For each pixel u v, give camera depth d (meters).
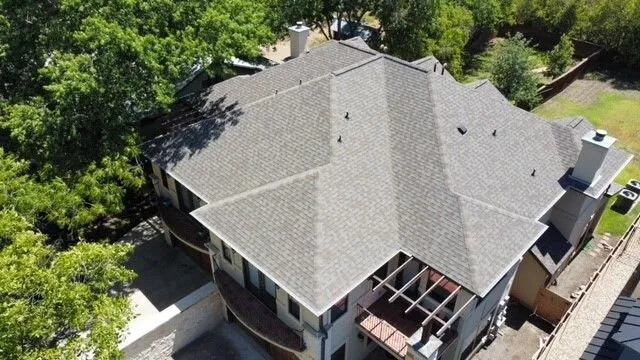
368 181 21.28
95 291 18.33
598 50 52.12
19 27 24.22
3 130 24.95
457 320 19.84
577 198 24.27
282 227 19.33
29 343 16.22
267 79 29.16
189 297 23.23
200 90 30.31
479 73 50.50
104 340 16.58
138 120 27.25
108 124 24.00
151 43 23.06
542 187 22.94
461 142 22.67
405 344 19.50
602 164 24.20
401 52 44.25
